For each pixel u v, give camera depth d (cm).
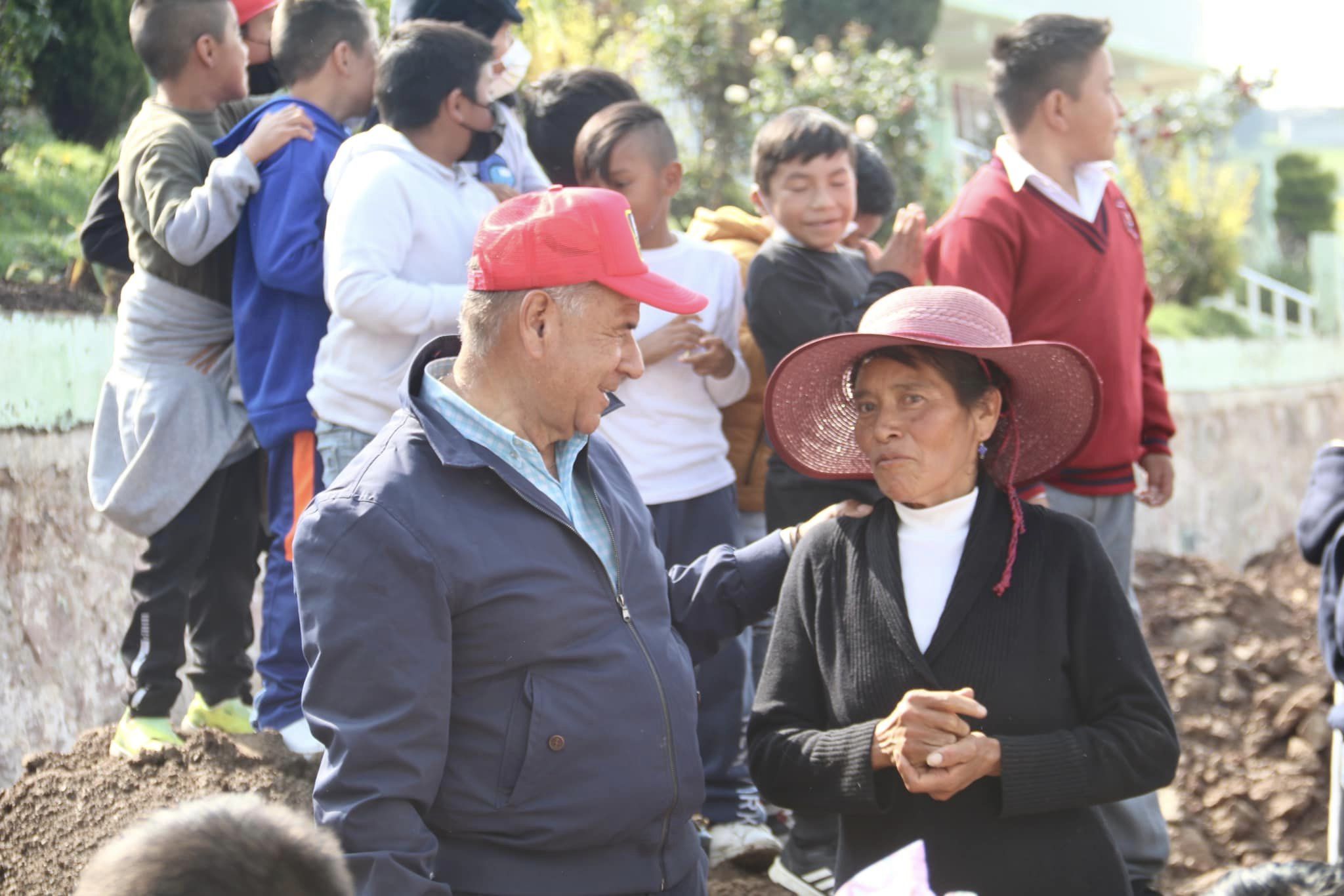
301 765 360
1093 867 242
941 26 1761
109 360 500
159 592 374
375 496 213
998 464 272
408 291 337
